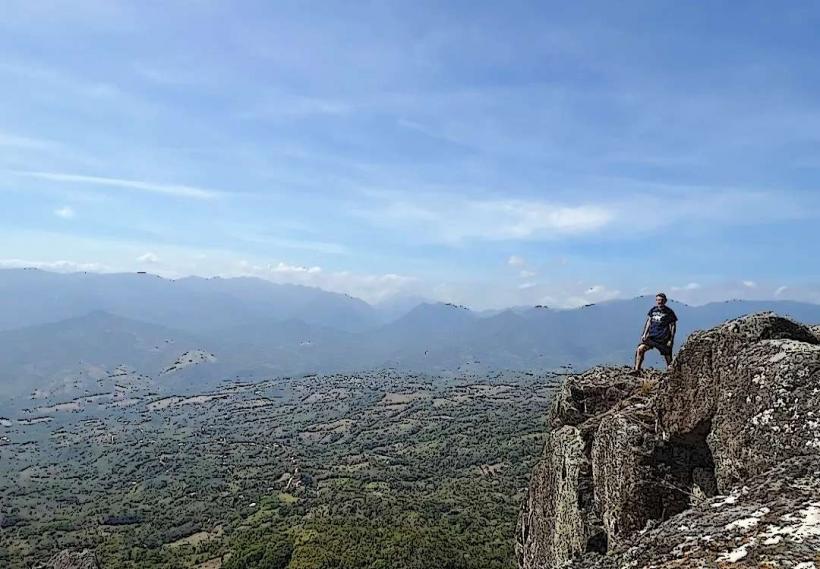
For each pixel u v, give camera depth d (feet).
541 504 72.38
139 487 631.56
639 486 50.96
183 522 456.45
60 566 350.64
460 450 586.45
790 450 38.47
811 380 39.37
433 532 289.12
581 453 63.21
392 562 243.40
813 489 33.55
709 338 48.57
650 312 74.95
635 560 35.01
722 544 31.50
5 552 394.93
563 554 61.36
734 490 38.45
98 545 404.77
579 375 75.51
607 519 55.57
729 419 44.21
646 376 73.51
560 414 73.41
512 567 241.76
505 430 626.23
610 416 58.59
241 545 318.04
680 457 51.16
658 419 52.95
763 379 41.81
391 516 344.90
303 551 264.93
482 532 301.63
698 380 48.85
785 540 29.35
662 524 38.78
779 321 45.78
